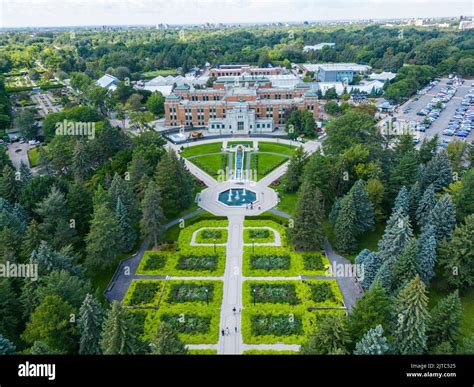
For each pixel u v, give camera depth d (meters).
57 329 68.56
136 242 111.38
